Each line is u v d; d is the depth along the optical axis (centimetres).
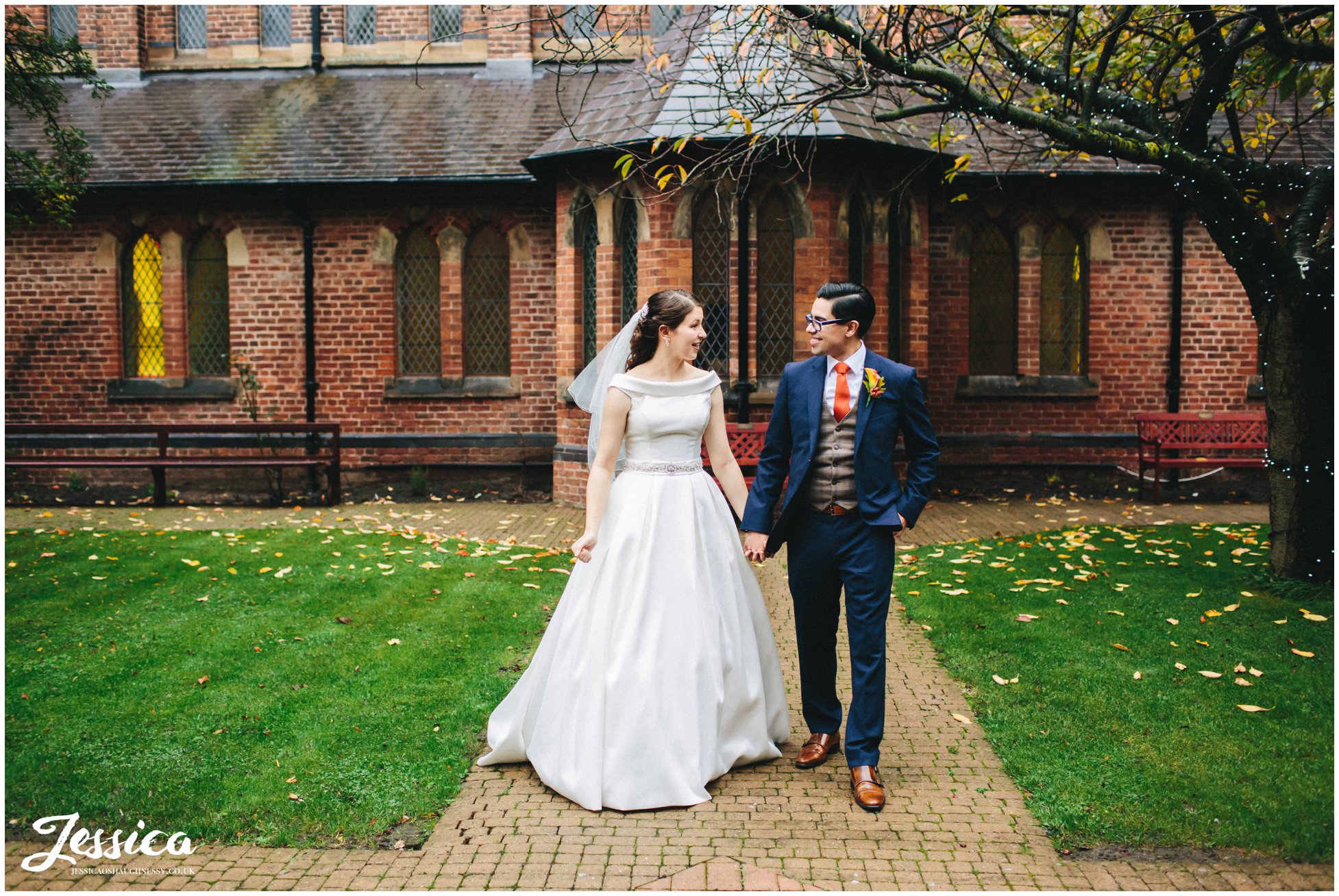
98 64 1149
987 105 525
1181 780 323
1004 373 1038
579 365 961
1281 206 962
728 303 874
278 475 993
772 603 598
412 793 322
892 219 926
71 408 1062
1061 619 522
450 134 1045
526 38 1130
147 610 548
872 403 322
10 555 695
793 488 327
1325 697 398
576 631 329
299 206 1029
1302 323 574
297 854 284
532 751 338
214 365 1074
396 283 1048
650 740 313
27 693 416
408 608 557
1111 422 1030
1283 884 262
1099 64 538
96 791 323
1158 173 970
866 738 320
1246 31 541
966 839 290
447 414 1046
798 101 605
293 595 584
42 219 1046
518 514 913
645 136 830
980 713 396
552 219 1027
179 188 1022
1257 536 755
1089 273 1024
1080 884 263
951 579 625
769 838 292
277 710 397
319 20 1155
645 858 279
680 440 339
